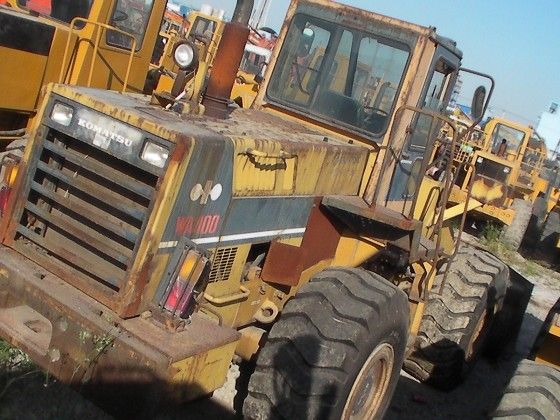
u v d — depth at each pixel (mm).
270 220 4258
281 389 3742
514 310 7070
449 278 6188
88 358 3463
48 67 6945
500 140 16156
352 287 4082
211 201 3740
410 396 5945
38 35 6719
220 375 3768
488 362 7297
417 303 5375
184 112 3959
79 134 3695
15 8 7059
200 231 3756
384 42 4973
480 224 15625
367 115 4977
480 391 6523
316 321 3852
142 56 7938
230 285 4152
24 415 3842
